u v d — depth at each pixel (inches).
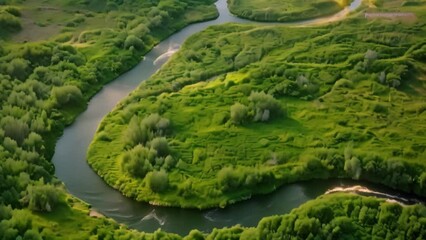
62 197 3358.8
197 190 3503.9
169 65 5191.9
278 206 3447.3
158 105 4345.5
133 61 5310.0
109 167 3757.4
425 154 3796.8
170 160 3693.4
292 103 4451.3
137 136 3922.2
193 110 4306.1
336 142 3956.7
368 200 3171.8
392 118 4249.5
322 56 5132.9
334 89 4613.7
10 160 3410.4
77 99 4534.9
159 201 3437.5
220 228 3253.0
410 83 4719.5
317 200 3223.4
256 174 3577.8
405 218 3026.6
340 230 2962.6
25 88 4389.8
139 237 3026.6
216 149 3882.9
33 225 3021.7
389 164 3646.7
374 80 4717.0
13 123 3757.4
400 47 5236.2
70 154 3961.6
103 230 3070.9
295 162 3774.6
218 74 4977.9
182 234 3218.5
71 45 5334.6
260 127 4136.3
